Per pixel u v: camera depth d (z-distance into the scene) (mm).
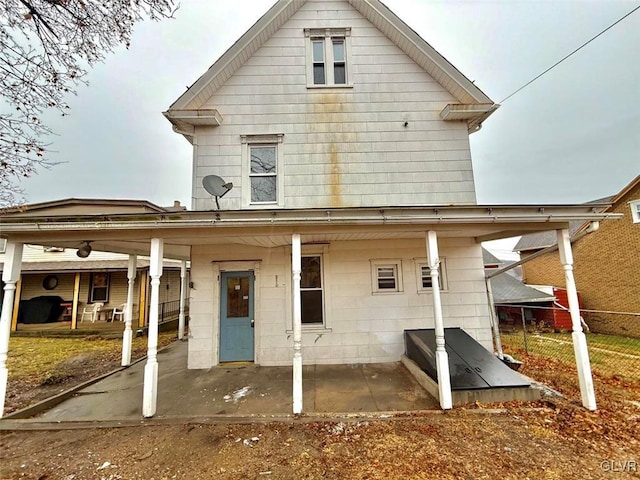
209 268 6941
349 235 5484
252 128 7242
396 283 7020
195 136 7156
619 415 4242
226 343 6941
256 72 7418
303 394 5074
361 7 7660
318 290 7043
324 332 6816
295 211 4609
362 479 2947
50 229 4457
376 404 4641
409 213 4695
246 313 7012
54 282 15406
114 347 10453
